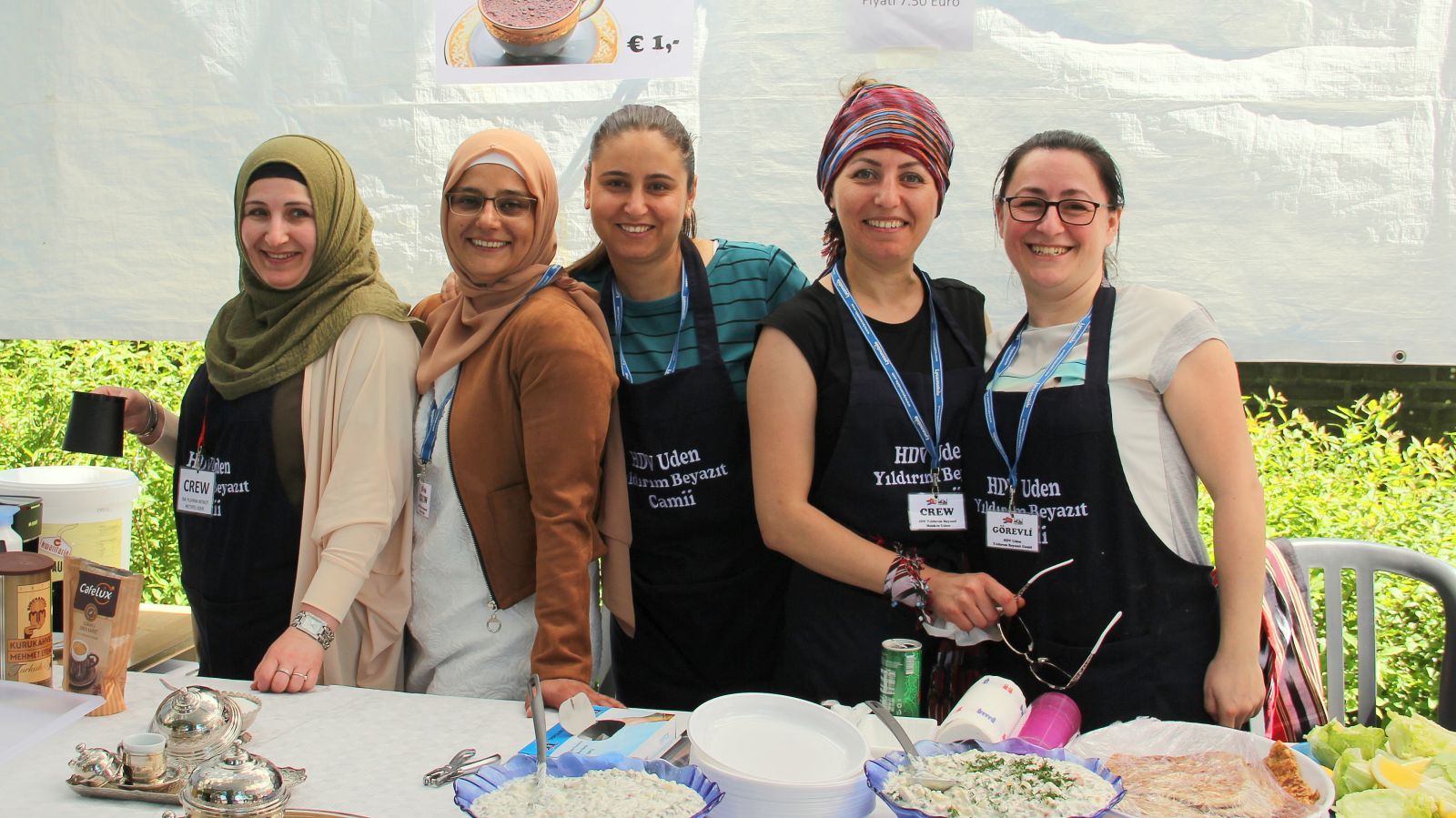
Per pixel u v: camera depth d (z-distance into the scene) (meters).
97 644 1.76
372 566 2.07
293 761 1.60
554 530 1.96
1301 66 2.48
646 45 2.66
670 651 2.33
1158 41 2.52
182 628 2.71
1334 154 2.48
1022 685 2.03
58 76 2.84
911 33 2.57
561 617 1.94
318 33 2.76
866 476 2.07
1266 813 1.36
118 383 4.33
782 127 2.64
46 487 2.55
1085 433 1.93
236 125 2.81
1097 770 1.42
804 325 2.09
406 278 2.79
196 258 2.86
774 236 2.67
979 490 2.06
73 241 2.88
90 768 1.50
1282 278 2.53
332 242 2.21
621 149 2.20
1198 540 1.97
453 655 2.10
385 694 1.89
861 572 2.00
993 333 2.20
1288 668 2.09
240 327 2.31
